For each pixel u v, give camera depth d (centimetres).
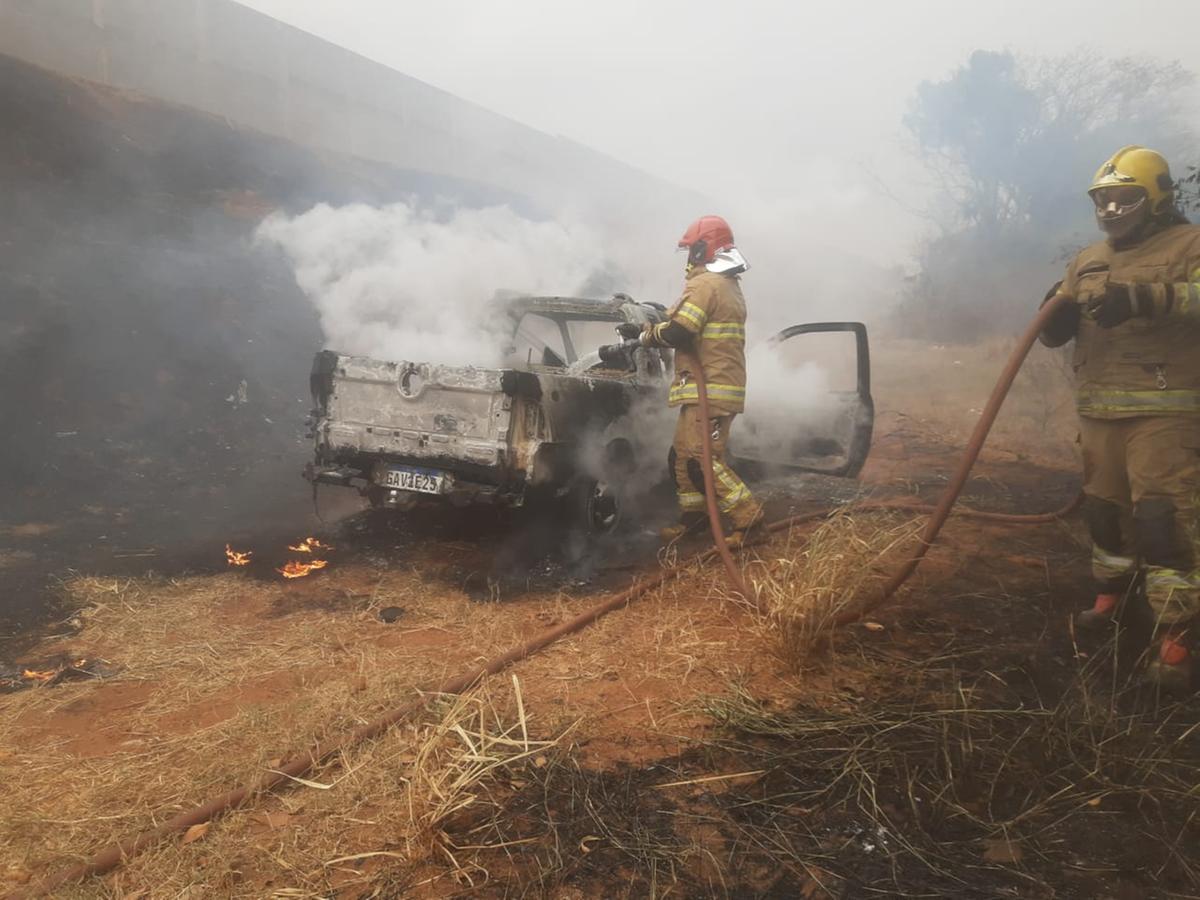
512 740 266
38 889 225
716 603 427
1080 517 583
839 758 283
